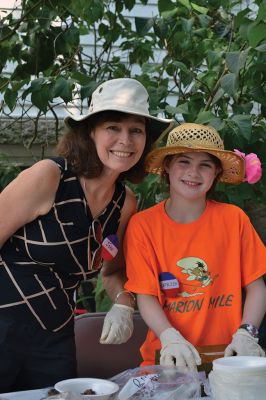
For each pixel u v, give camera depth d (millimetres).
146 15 4465
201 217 2166
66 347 2008
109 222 2102
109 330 2070
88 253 2012
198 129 2172
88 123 2004
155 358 2018
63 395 1568
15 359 1926
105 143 1962
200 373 1780
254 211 3660
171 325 2061
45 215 1949
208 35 3438
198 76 3383
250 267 2150
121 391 1654
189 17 3422
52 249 1948
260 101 2932
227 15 3525
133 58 3783
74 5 3355
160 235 2145
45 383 1969
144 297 2104
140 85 2021
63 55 3805
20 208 1917
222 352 1976
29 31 3512
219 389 1499
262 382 1468
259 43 2879
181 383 1688
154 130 2178
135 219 2189
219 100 3184
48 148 4324
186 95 3418
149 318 2066
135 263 2133
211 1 3473
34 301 1953
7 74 4203
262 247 2176
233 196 2941
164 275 2109
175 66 3336
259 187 3010
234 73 2758
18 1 4359
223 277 2131
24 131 4289
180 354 1854
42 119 4297
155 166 2240
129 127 1983
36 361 1963
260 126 3113
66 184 1963
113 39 3791
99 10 3467
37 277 1965
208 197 2418
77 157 1966
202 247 2125
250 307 2111
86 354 2424
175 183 2152
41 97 3209
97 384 1703
